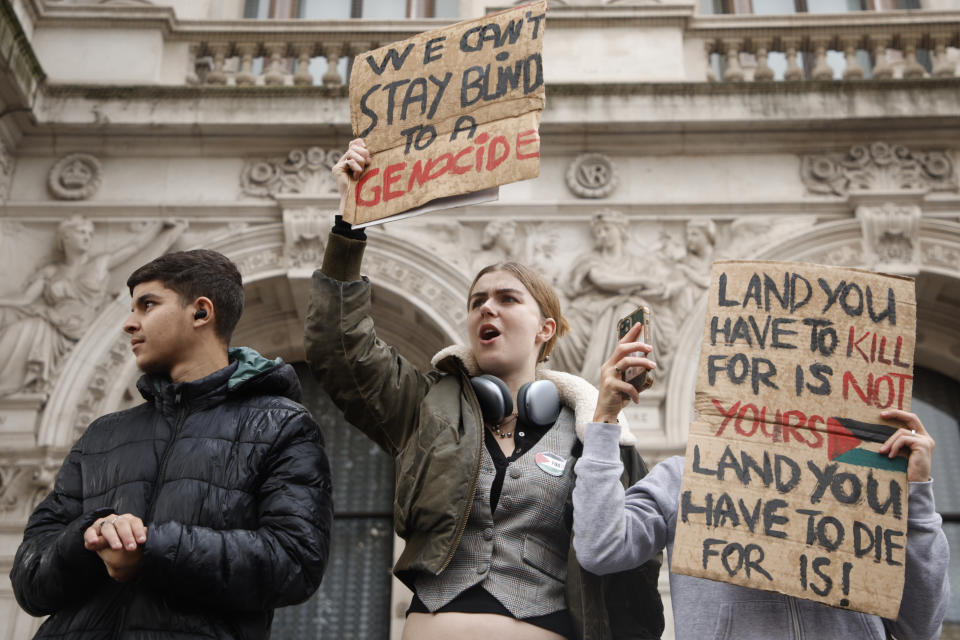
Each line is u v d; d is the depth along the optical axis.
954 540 9.91
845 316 3.41
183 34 11.01
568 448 3.56
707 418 3.30
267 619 3.24
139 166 10.23
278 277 9.81
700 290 9.57
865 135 10.27
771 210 10.01
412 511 3.36
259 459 3.24
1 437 8.84
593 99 10.23
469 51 3.79
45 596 3.00
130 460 3.22
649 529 3.35
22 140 10.21
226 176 10.23
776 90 10.26
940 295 10.05
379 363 3.60
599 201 9.98
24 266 9.69
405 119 3.78
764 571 3.10
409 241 9.83
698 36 11.09
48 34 10.81
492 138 3.60
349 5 12.30
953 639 9.52
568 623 3.27
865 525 3.15
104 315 9.44
